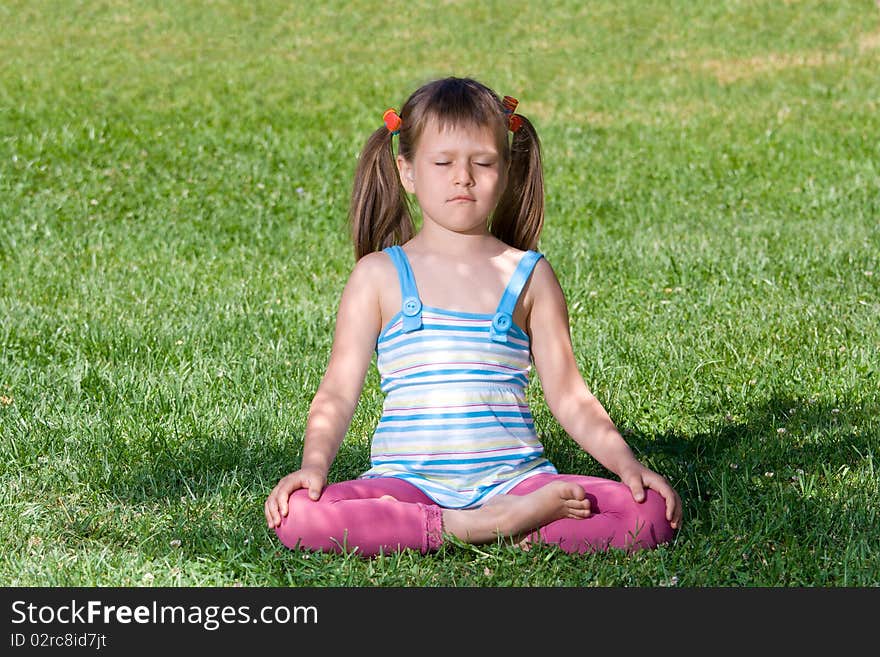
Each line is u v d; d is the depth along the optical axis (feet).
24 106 102.37
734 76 126.52
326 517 24.71
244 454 31.58
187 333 44.29
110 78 122.31
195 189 76.18
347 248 62.59
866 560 24.79
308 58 138.82
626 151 92.99
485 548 25.32
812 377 38.32
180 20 156.87
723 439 33.47
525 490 25.52
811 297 49.47
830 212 70.69
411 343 26.50
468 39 148.97
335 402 26.99
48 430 33.04
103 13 159.02
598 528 25.09
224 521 27.17
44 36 145.28
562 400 27.40
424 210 27.53
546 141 96.99
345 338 27.43
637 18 155.63
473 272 27.12
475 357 26.37
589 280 53.52
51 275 54.65
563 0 165.27
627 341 42.88
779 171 83.87
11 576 24.47
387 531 24.82
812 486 29.07
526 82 126.52
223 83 121.80
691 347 41.88
